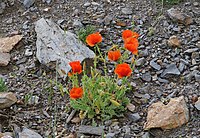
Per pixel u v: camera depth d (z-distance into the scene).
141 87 1.19
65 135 1.07
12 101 1.15
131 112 1.12
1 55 1.30
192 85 1.18
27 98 1.16
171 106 1.09
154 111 1.10
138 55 1.27
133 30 1.36
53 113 1.13
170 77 1.21
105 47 1.31
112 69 1.23
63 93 1.17
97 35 1.09
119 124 1.09
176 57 1.26
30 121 1.12
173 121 1.07
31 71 1.26
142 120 1.10
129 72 1.03
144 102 1.14
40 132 1.09
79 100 1.10
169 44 1.29
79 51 1.25
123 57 1.18
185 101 1.13
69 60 1.22
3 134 1.06
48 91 1.19
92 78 1.11
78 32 1.33
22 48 1.34
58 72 1.23
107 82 1.12
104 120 1.09
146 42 1.31
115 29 1.37
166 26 1.36
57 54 1.25
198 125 1.07
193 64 1.23
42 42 1.30
